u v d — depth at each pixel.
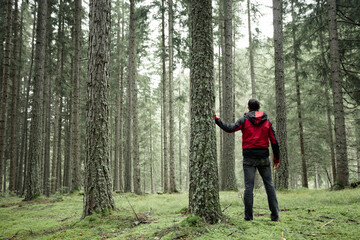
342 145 8.46
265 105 18.94
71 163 15.45
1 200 10.12
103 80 4.98
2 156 10.25
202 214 3.29
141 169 36.78
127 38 16.94
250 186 3.44
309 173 19.39
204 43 3.79
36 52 9.44
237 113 24.00
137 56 16.78
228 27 12.04
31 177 9.09
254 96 16.66
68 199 8.88
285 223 3.21
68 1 15.15
